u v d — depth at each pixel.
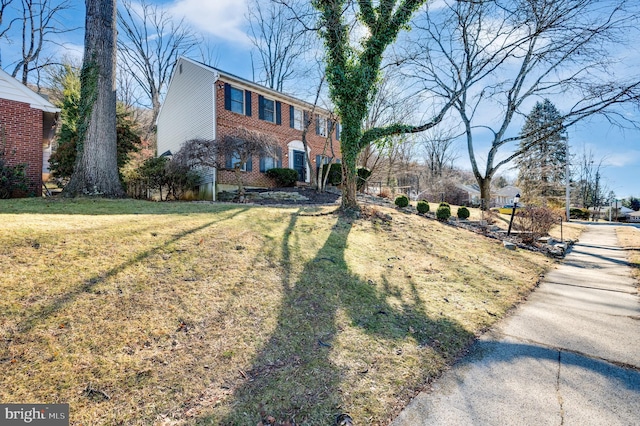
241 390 2.50
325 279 4.80
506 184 57.38
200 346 2.95
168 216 6.76
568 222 21.58
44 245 4.20
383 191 20.00
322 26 8.34
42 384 2.27
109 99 9.47
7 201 7.57
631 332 3.87
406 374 2.86
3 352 2.47
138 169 12.53
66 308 3.06
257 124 15.76
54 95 19.44
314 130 18.70
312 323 3.61
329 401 2.45
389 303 4.38
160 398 2.32
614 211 40.88
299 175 17.77
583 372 2.94
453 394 2.61
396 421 2.28
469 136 17.03
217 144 11.48
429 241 8.36
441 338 3.59
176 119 16.95
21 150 10.06
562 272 7.29
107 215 6.44
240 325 3.35
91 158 9.12
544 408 2.42
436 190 34.22
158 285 3.76
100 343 2.74
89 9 9.34
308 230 7.18
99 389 2.31
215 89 14.16
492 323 4.11
